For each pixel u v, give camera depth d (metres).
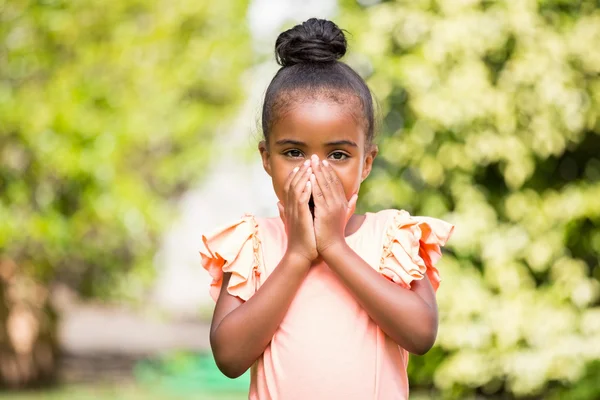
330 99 2.83
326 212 2.79
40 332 10.98
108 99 10.10
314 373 2.76
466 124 7.05
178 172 12.41
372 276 2.78
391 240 2.97
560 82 6.95
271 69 8.62
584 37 7.09
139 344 16.52
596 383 7.07
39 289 11.05
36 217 9.41
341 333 2.80
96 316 21.33
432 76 6.97
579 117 7.05
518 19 6.96
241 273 2.93
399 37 7.21
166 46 11.23
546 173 7.61
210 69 12.09
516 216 7.31
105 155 9.44
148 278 12.06
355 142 2.85
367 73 7.38
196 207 20.08
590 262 7.70
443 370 7.37
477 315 7.37
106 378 11.84
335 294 2.86
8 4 9.52
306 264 2.79
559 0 7.26
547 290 7.41
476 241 7.26
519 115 7.09
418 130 7.17
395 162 7.23
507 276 7.27
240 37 11.92
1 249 9.89
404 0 7.15
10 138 9.48
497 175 7.61
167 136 11.78
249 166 12.25
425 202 7.35
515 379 7.44
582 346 7.17
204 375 11.21
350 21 7.34
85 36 10.26
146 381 11.62
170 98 11.23
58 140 9.23
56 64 9.98
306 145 2.82
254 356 2.82
